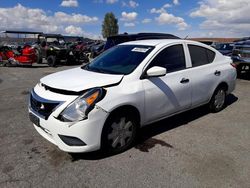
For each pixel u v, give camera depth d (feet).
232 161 11.04
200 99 15.58
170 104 13.41
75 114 9.88
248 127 15.10
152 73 11.62
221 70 16.79
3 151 11.75
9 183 9.36
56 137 10.25
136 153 11.63
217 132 14.25
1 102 20.27
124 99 10.99
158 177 9.78
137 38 30.01
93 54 63.26
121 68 12.56
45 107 10.54
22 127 14.69
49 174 9.95
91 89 10.39
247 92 24.72
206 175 9.96
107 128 10.76
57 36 61.00
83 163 10.73
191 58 14.90
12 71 41.68
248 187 9.25
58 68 47.75
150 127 14.82
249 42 30.58
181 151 11.89
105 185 9.30
